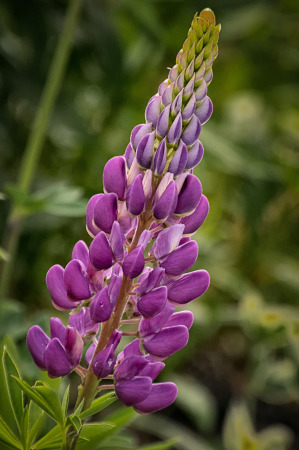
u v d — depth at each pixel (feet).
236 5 4.09
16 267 3.67
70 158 4.13
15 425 2.16
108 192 2.07
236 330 4.43
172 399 2.09
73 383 3.39
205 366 4.19
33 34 3.50
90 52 3.73
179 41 4.27
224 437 3.44
